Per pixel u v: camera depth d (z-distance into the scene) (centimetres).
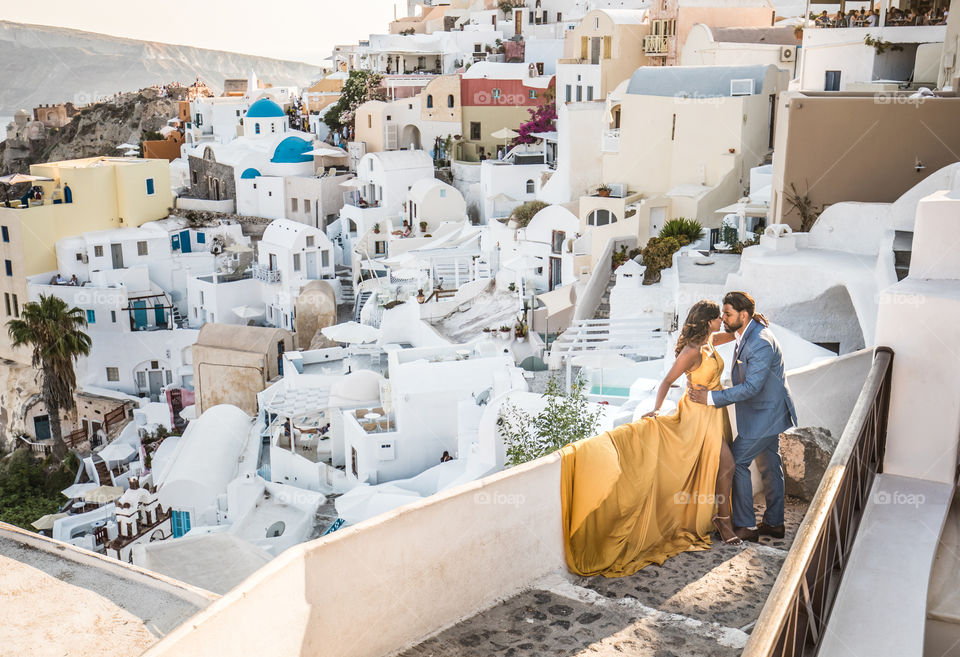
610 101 3991
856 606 570
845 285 1712
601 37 5219
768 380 677
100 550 2961
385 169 6088
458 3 9994
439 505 557
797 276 1800
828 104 2006
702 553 676
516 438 1762
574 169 4369
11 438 5562
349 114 7625
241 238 6369
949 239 764
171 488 3033
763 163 3559
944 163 1978
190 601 653
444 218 5694
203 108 9244
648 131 3634
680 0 4881
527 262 3494
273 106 7544
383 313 3803
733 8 4903
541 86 6406
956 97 1977
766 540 703
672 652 551
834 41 3359
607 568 645
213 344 4719
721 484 688
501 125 6519
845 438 607
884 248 1603
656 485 668
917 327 712
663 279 2553
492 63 6850
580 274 3319
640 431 660
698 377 672
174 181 8112
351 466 2795
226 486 3105
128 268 5525
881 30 3192
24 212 5519
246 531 2467
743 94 3412
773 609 425
